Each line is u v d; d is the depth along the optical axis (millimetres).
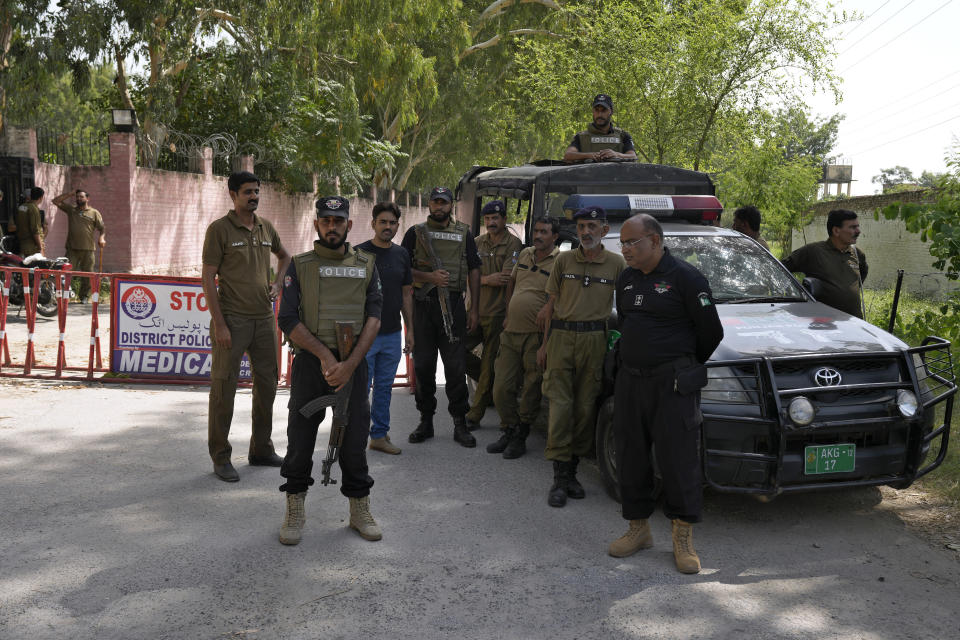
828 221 6832
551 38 29938
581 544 4574
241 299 5426
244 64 19000
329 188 27172
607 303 5281
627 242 4230
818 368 4695
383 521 4855
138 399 7660
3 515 4785
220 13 19359
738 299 5785
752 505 5219
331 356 4391
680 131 13945
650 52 13516
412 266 6523
